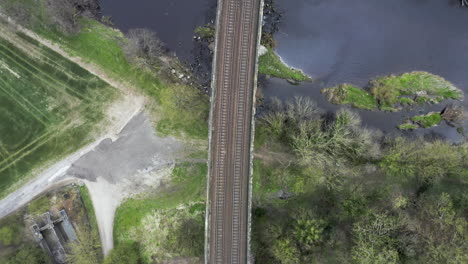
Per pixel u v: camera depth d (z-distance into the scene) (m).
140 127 43.88
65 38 43.62
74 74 43.59
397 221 37.66
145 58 43.25
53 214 43.34
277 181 43.91
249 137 39.91
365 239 37.47
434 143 42.41
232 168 39.75
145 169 43.97
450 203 38.09
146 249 43.91
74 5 43.06
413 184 42.06
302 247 37.50
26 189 43.47
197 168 44.09
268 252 40.03
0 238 41.16
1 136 43.69
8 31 43.53
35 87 43.66
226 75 39.56
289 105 44.12
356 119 43.38
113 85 43.72
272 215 42.59
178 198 43.97
